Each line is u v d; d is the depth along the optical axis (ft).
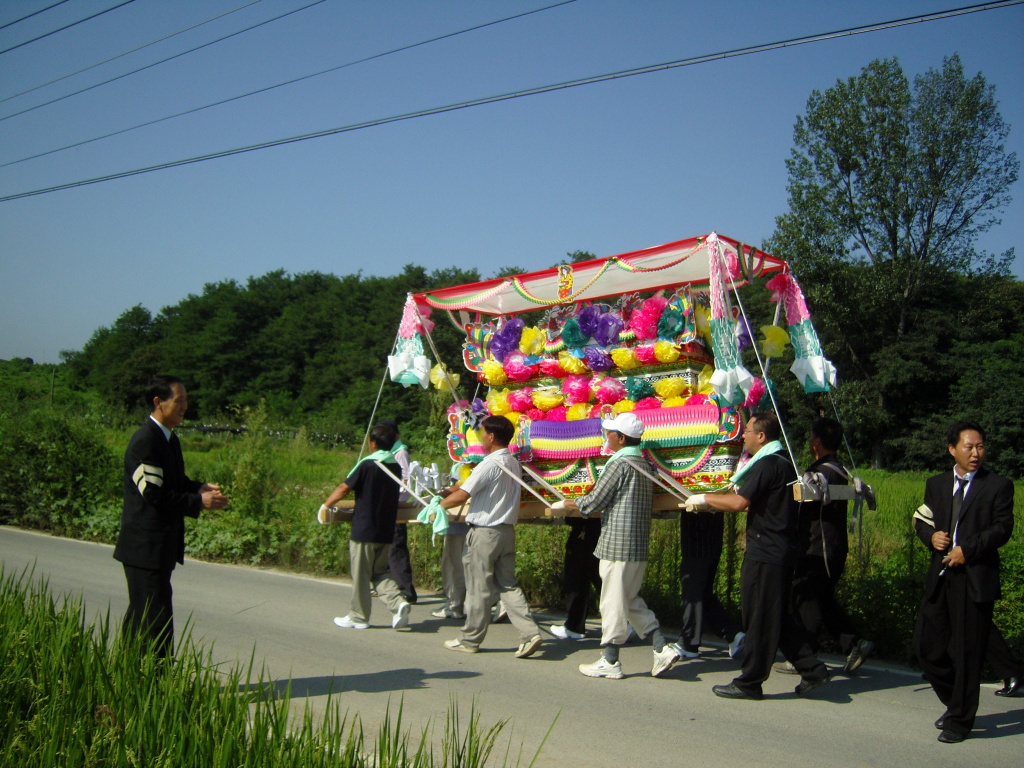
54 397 140.15
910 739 17.38
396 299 181.88
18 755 12.12
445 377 29.48
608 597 21.38
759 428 20.29
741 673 20.84
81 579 33.01
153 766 11.66
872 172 110.32
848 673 22.50
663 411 22.88
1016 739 17.44
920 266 108.58
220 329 196.34
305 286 220.02
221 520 42.27
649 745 16.78
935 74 108.99
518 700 19.62
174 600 30.58
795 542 20.01
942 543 17.48
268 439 57.57
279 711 12.92
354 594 27.07
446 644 24.84
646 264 24.11
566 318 26.73
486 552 23.80
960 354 109.70
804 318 25.00
